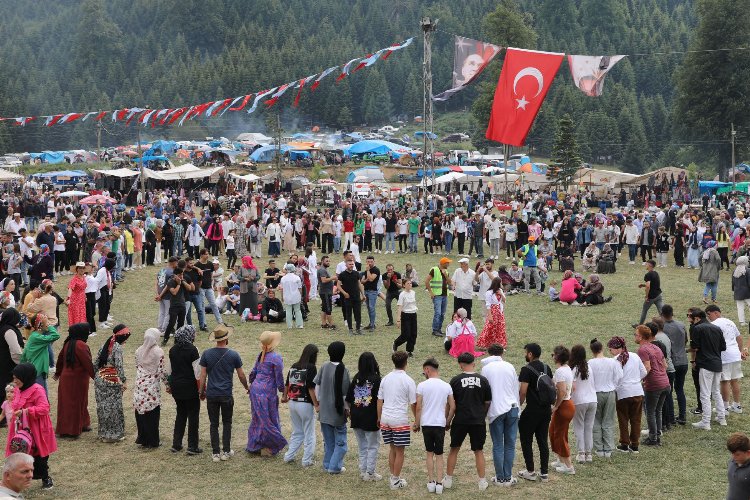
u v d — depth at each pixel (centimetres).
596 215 3256
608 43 17625
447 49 19012
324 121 16150
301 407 1086
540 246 2998
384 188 6359
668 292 2439
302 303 2108
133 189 5391
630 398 1138
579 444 1115
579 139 11925
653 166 12225
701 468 1088
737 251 2902
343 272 1903
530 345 1056
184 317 1788
